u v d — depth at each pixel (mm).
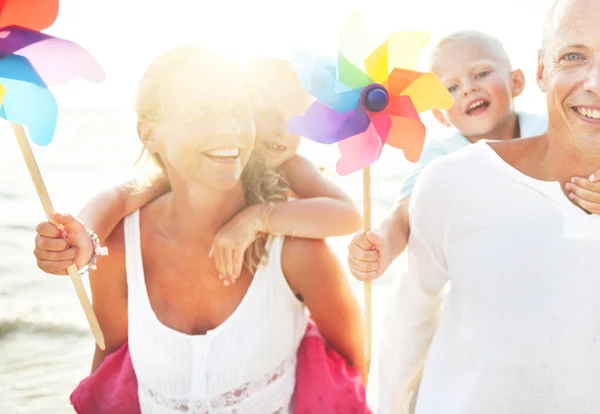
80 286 1619
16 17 1441
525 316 1432
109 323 1943
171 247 1802
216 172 1648
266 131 1869
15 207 7734
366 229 1599
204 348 1738
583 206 1387
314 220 1751
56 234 1565
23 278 5285
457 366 1518
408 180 2244
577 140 1351
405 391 1788
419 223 1577
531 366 1428
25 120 1499
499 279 1451
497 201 1461
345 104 1537
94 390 1890
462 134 2414
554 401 1425
